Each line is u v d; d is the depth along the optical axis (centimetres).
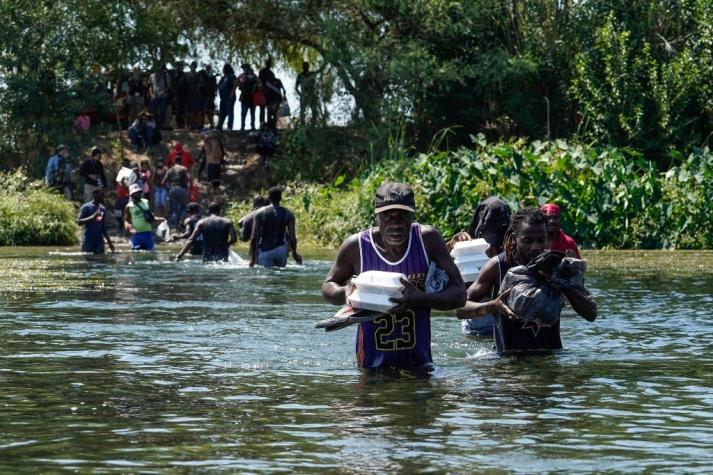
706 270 1808
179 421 573
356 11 3919
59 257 2305
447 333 969
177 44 4162
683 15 3684
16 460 488
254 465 478
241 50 4303
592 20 3738
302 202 3197
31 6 3884
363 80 3822
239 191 3788
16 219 3139
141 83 3944
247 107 4044
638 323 1034
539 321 800
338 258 757
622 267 1894
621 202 2747
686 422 569
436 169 2862
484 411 596
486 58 3709
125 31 3988
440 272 741
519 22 3831
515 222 814
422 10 3734
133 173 3372
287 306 1210
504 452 500
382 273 725
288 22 3931
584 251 2589
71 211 3241
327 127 3866
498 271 824
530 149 2939
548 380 703
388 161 3161
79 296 1330
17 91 3822
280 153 3900
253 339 913
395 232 730
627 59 3556
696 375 723
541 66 3784
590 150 2820
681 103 3497
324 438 530
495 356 811
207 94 4072
